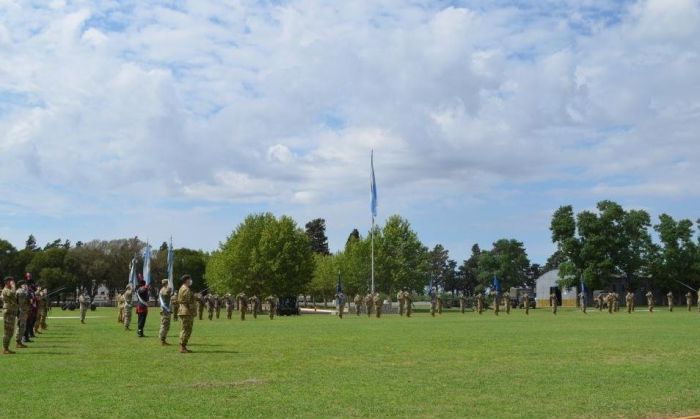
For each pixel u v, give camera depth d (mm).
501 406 11633
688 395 12695
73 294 142375
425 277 106125
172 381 14445
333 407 11508
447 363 17797
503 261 158500
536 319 47438
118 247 144750
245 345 23625
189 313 20766
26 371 16125
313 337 27812
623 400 12180
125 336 29125
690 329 32906
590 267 101312
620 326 36125
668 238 107188
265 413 10977
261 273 93188
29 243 188375
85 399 12188
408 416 10797
